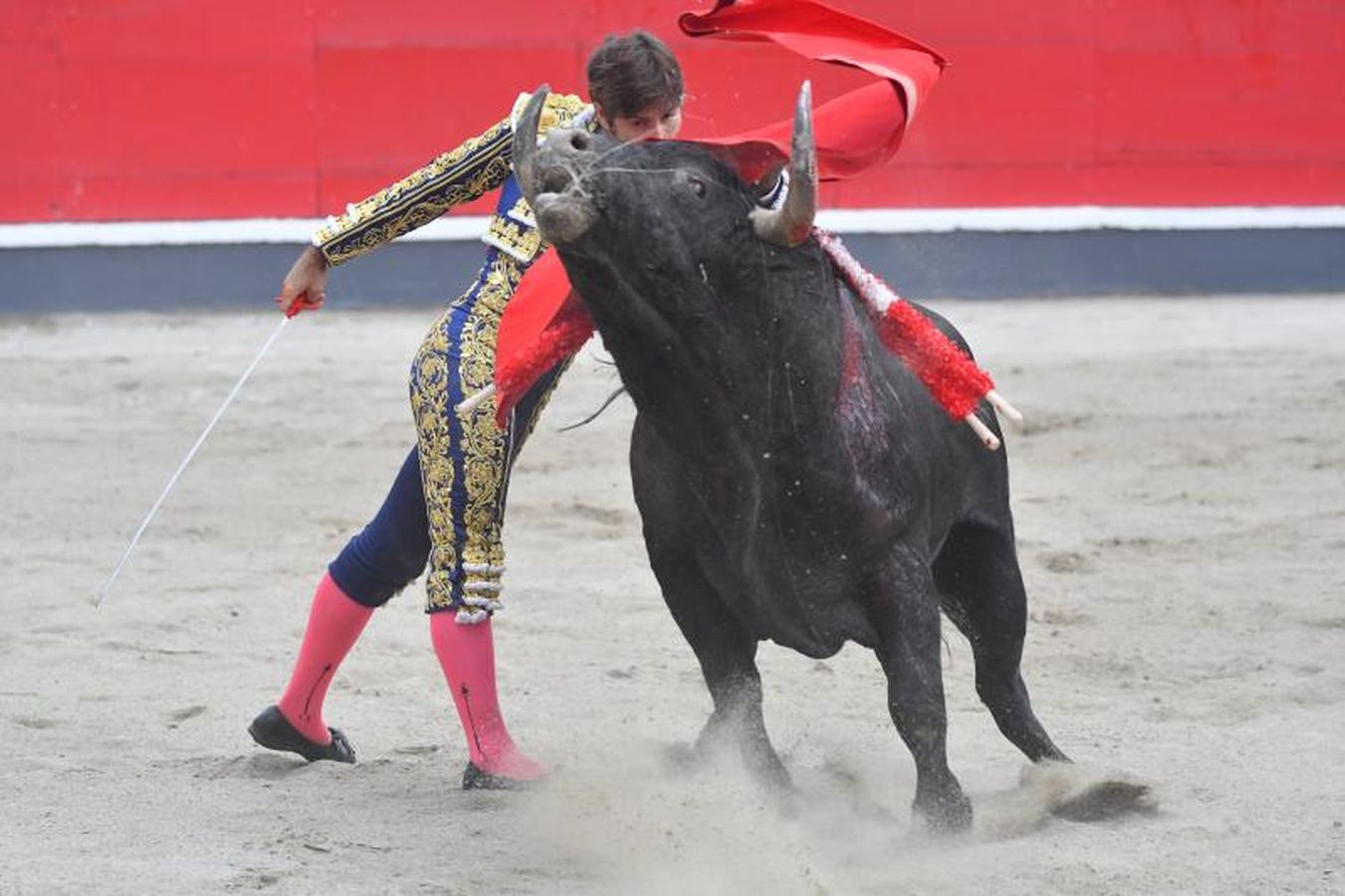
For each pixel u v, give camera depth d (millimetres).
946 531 9305
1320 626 13578
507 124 9797
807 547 8352
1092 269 36875
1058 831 9156
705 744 9891
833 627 8664
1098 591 14695
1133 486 18969
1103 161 37125
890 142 8469
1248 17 37562
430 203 9930
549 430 22703
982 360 27641
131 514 17891
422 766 10438
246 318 32719
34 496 18672
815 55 8422
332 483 19438
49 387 25453
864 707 11820
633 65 8703
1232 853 8805
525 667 12695
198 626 13789
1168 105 37375
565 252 7395
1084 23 36938
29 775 10125
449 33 34438
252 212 33938
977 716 11602
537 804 9586
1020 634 9953
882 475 8422
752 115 28922
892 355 8859
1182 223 37031
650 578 15375
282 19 33875
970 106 36531
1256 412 23141
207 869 8516
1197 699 11797
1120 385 25281
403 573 10188
